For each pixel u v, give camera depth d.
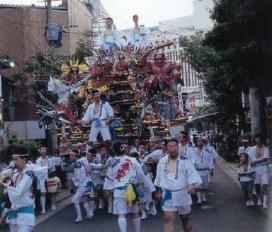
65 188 19.84
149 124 16.66
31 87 27.58
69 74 17.42
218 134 41.78
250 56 13.87
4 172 7.21
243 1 12.00
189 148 13.54
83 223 12.48
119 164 9.63
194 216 12.54
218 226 11.05
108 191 11.06
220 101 29.83
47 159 15.70
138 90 17.08
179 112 17.23
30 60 28.08
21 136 29.31
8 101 28.81
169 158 8.72
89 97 16.89
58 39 27.52
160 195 9.10
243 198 15.51
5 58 25.91
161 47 17.56
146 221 12.13
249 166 13.57
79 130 16.59
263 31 13.29
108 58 16.98
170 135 16.66
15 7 33.38
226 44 14.85
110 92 17.06
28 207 7.21
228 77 15.82
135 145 15.74
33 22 33.56
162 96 17.39
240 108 29.62
